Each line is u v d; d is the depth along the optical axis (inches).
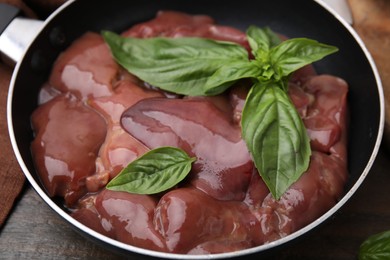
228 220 18.3
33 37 20.8
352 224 20.9
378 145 19.2
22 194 21.4
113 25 22.9
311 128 20.0
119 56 20.7
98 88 20.5
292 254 20.5
